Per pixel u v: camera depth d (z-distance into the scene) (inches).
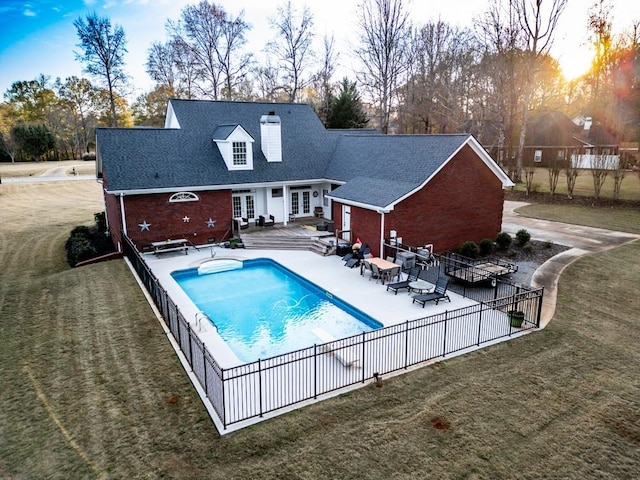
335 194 890.7
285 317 588.1
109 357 450.6
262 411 360.8
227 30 2219.5
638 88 1971.0
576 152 1872.5
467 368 433.4
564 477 297.1
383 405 372.5
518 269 744.3
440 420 352.5
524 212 1249.4
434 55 2225.6
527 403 376.8
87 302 605.3
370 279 706.2
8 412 364.5
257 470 298.4
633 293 626.8
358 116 1859.0
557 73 2075.5
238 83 2353.6
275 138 1035.3
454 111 1979.6
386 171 895.1
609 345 481.7
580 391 395.9
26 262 874.8
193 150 965.2
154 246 868.0
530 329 520.7
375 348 472.7
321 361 450.6
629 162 1845.5
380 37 1935.3
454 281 697.0
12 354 464.1
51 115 3213.6
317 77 2277.3
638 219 1102.4
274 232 964.0
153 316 552.7
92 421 349.7
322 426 344.2
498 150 1819.6
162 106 2400.3
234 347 501.4
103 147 879.1
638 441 332.8
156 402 372.2
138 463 304.0
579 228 1036.5
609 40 2140.7
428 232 833.5
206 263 807.7
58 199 1627.7
